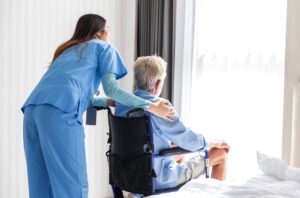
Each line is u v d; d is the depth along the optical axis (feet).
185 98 9.37
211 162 6.75
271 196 4.43
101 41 6.43
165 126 6.19
